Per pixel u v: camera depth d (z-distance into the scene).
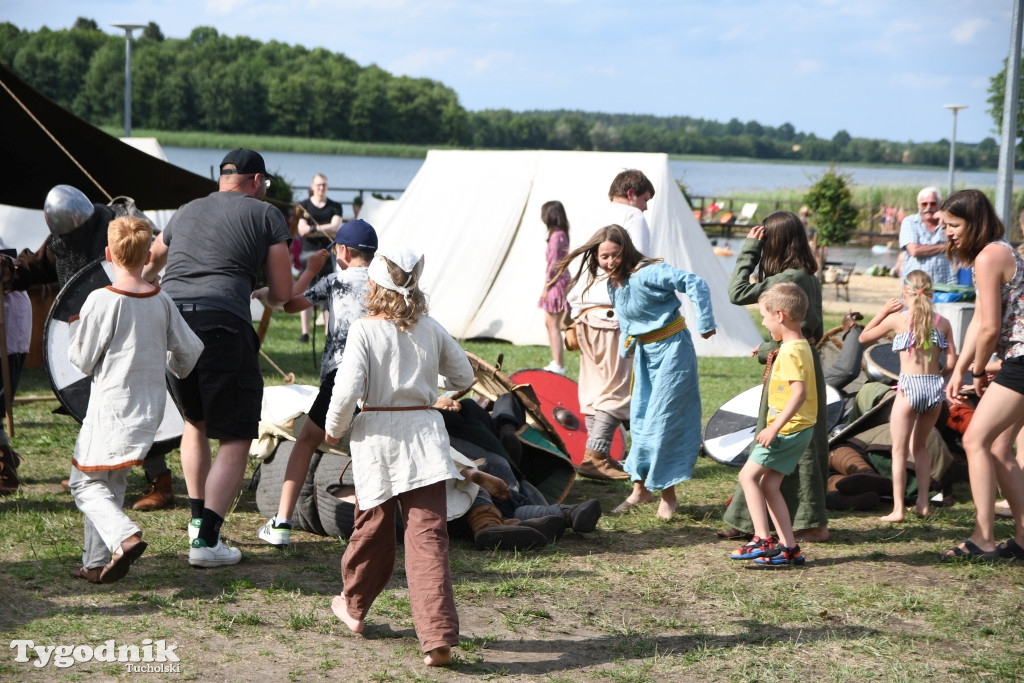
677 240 12.92
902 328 6.15
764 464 5.23
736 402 7.71
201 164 63.03
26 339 6.64
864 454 6.72
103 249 5.71
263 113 125.12
